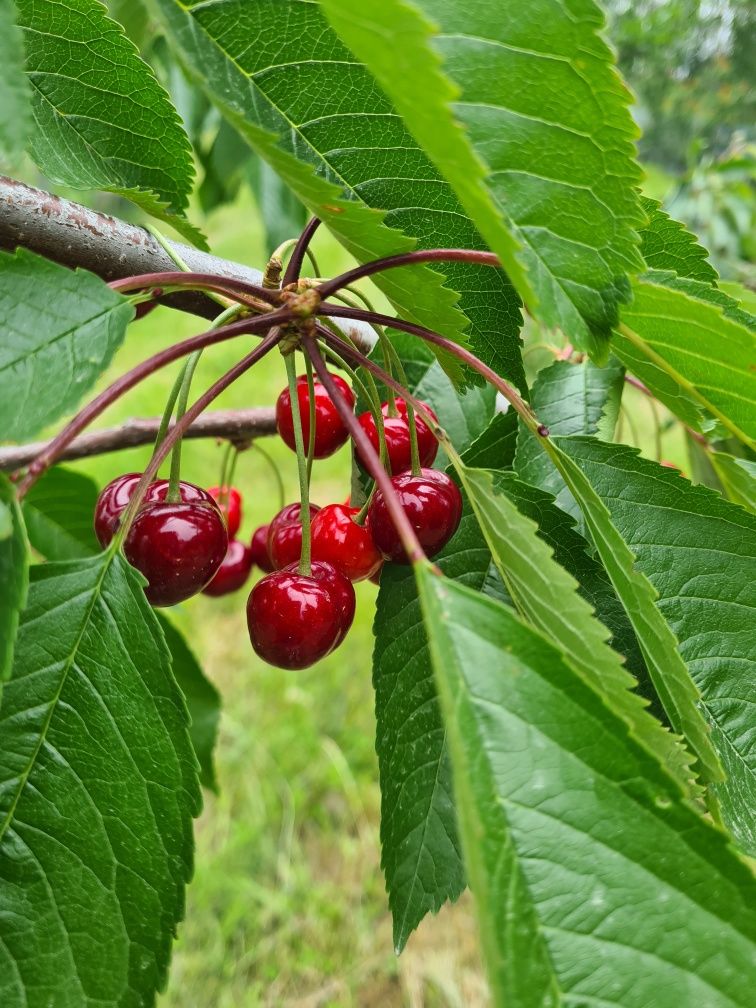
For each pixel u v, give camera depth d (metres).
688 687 0.16
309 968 0.56
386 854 0.19
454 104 0.14
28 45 0.18
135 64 0.19
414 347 0.26
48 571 0.15
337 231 0.16
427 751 0.19
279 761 0.68
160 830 0.15
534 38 0.14
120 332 0.14
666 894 0.12
